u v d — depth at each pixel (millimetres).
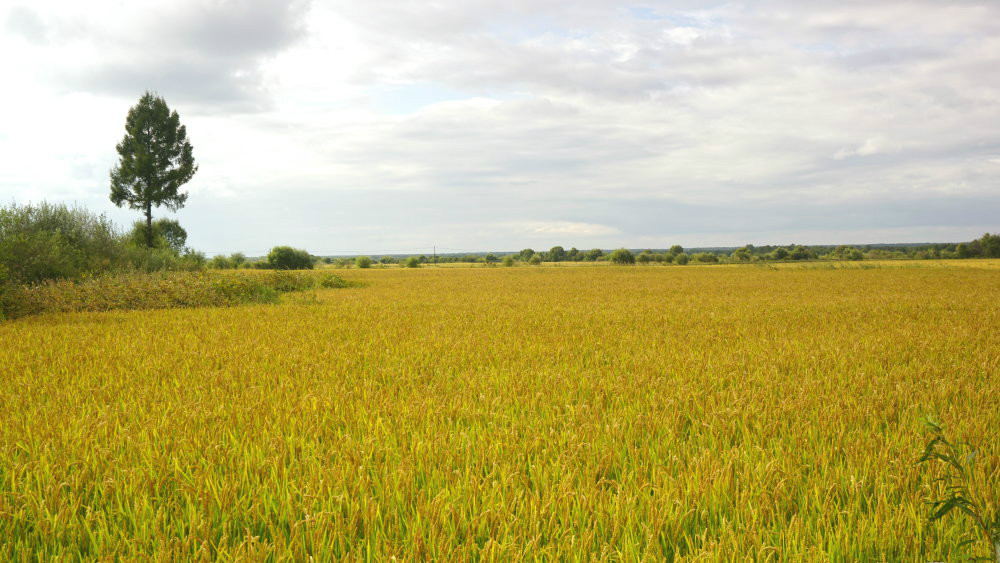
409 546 3283
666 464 4461
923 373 7664
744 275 47375
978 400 6141
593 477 4059
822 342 10492
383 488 3996
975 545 3127
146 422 5457
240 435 5117
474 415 5699
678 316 15180
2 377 7699
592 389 6773
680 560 3137
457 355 9312
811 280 37719
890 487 3918
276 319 14625
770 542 3334
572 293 25781
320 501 3783
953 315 15297
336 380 7496
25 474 4273
